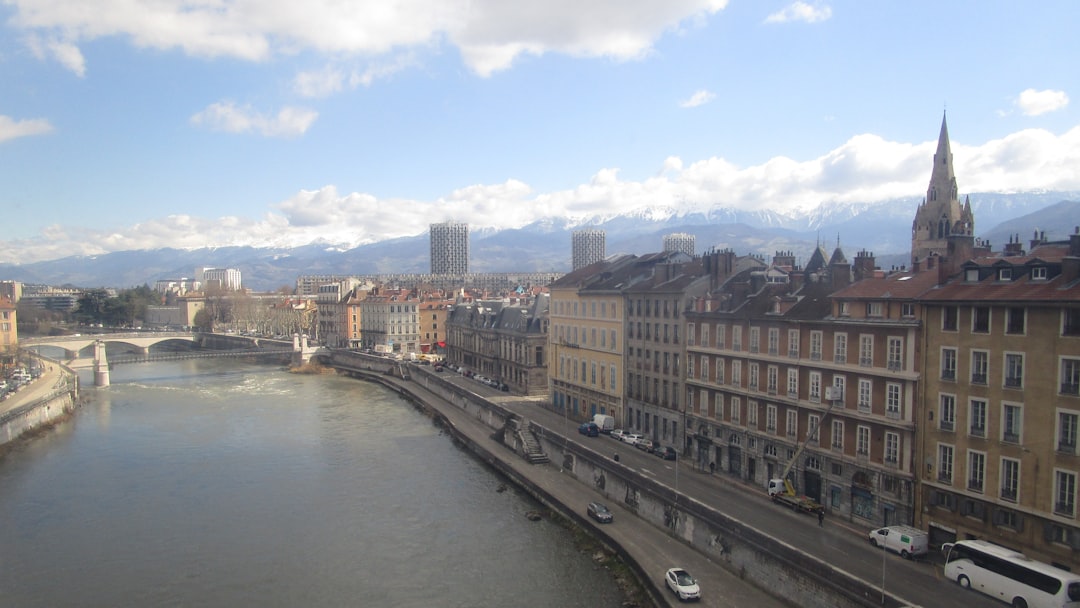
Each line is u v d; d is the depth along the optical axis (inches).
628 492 2783.0
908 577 1872.5
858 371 2351.1
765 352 2783.0
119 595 2193.7
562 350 4675.2
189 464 3703.3
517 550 2527.1
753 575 2049.7
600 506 2684.5
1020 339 1878.7
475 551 2522.1
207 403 5674.2
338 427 4694.9
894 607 1573.6
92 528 2763.3
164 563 2429.9
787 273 3216.0
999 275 2003.0
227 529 2748.5
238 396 6072.8
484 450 3794.3
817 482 2534.5
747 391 2869.1
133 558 2471.7
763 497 2655.0
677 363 3366.1
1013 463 1897.1
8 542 2620.6
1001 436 1924.2
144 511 2957.7
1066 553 1768.0
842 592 1718.8
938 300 2076.8
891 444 2236.7
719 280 3331.7
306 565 2411.4
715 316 3063.5
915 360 2159.2
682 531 2416.3
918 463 2149.4
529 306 6358.3
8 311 7199.8
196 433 4483.3
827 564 1780.3
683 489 2748.5
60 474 3513.8
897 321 2219.5
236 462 3745.1
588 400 4323.3
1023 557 1718.8
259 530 2738.7
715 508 2482.8
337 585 2255.2
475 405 4736.7
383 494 3184.1
